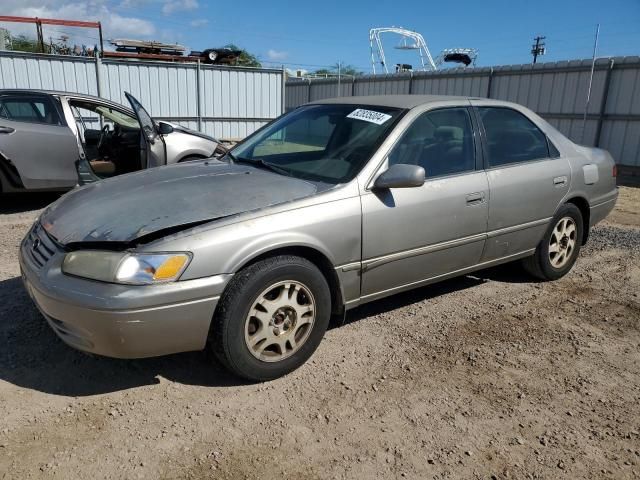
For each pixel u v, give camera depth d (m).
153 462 2.53
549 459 2.66
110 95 16.05
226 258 2.90
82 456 2.55
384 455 2.63
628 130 13.98
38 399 2.97
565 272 5.13
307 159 3.89
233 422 2.84
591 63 14.46
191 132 7.87
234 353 3.02
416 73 19.78
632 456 2.70
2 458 2.51
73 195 3.63
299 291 3.23
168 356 3.47
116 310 2.67
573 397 3.20
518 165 4.44
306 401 3.05
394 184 3.44
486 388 3.25
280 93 18.94
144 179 3.70
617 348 3.83
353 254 3.43
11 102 6.91
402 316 4.23
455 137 4.11
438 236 3.86
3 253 5.34
